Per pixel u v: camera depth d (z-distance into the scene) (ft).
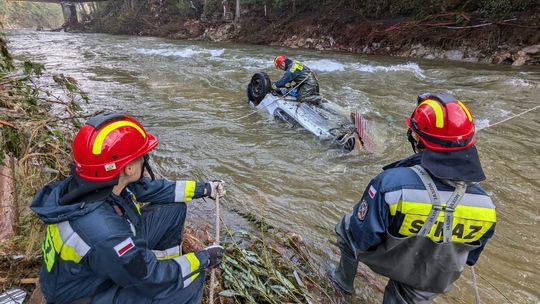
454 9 49.01
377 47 53.11
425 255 5.97
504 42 42.73
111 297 5.24
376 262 6.76
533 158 15.94
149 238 6.65
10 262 8.07
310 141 18.01
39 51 53.57
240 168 15.37
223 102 25.04
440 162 5.49
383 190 5.83
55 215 4.72
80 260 4.80
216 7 86.02
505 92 27.04
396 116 21.95
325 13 63.36
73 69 37.81
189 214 11.74
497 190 13.39
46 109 12.79
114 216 5.00
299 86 20.94
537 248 10.34
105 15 123.13
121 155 5.00
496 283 9.05
